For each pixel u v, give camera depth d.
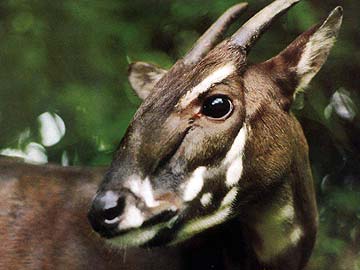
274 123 4.45
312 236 4.55
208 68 4.42
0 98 5.14
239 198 4.43
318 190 5.13
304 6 4.99
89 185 4.56
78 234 4.53
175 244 4.46
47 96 5.12
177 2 5.07
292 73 4.49
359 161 5.14
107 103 5.07
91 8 5.10
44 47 5.12
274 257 4.52
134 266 4.52
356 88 5.09
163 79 4.42
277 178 4.46
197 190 4.39
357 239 5.09
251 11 5.03
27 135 5.18
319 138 5.12
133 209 4.35
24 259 4.52
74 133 5.11
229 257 4.53
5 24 5.13
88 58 5.10
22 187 4.56
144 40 5.11
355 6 5.05
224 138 4.40
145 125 4.38
